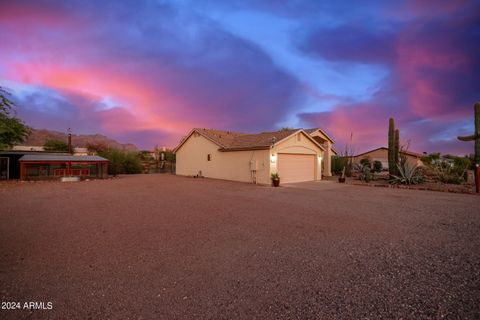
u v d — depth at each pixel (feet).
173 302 9.71
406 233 18.65
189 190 44.55
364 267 12.79
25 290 10.61
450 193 40.91
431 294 10.12
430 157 89.92
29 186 51.06
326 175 80.69
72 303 9.64
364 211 26.61
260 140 61.62
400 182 53.57
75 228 20.24
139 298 10.00
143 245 16.29
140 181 62.23
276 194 39.73
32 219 23.16
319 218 23.50
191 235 18.43
